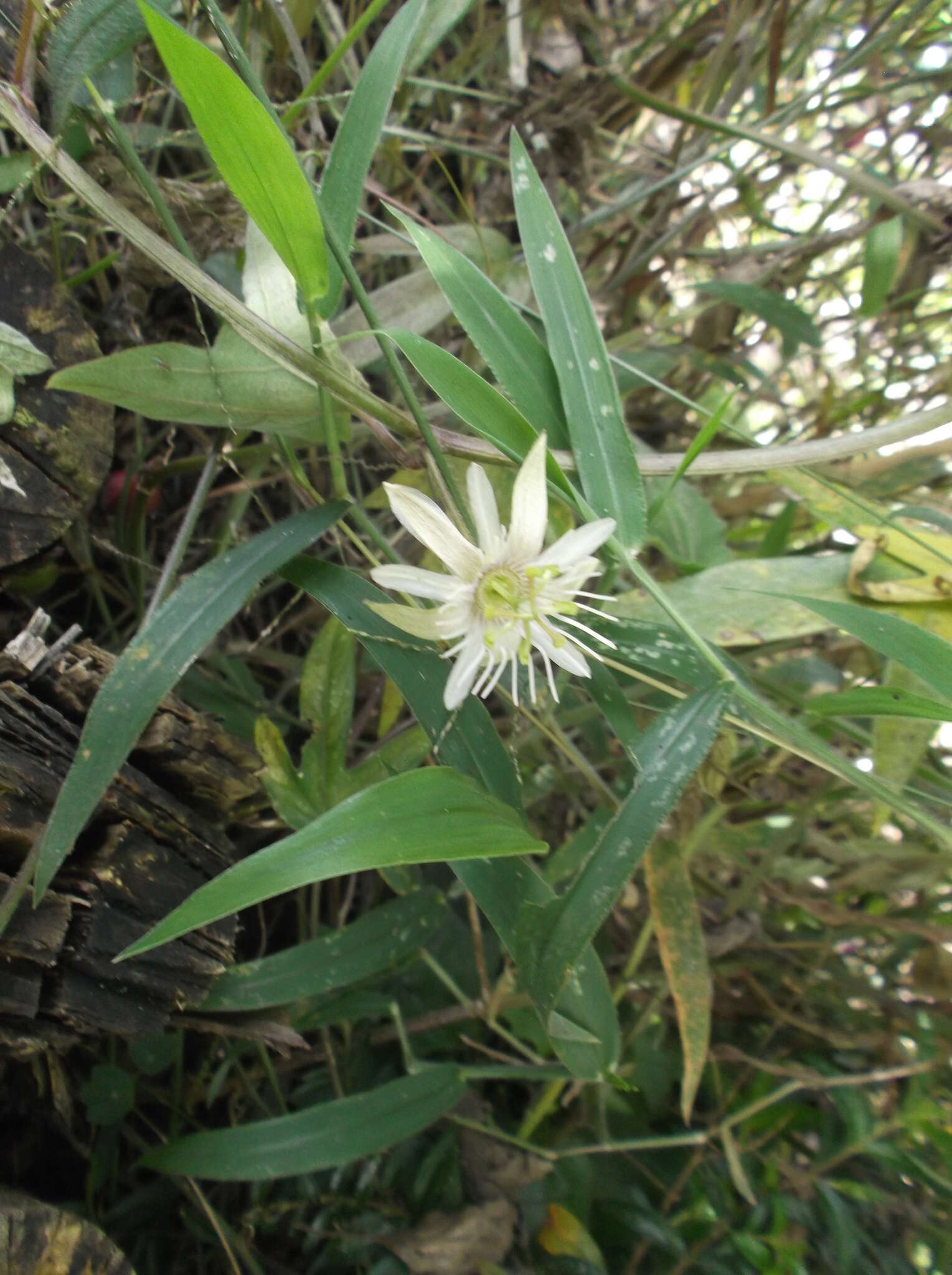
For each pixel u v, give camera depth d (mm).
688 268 303
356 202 131
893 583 170
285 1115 165
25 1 129
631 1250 212
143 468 207
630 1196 219
